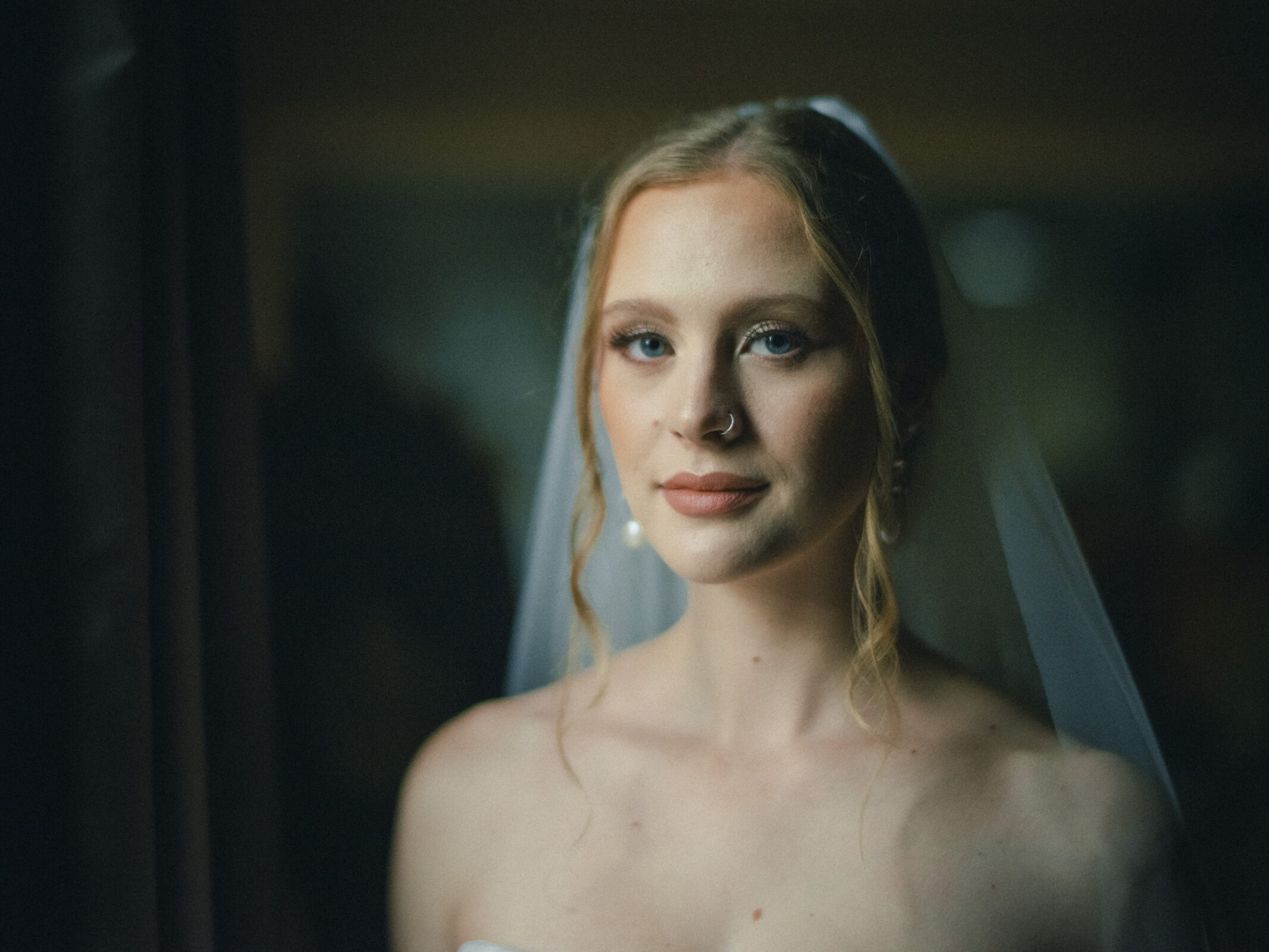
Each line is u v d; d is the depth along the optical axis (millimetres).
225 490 984
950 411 1090
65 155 830
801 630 1028
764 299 899
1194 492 3328
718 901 965
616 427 973
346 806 2418
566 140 3307
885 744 1012
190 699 909
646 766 1062
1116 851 966
